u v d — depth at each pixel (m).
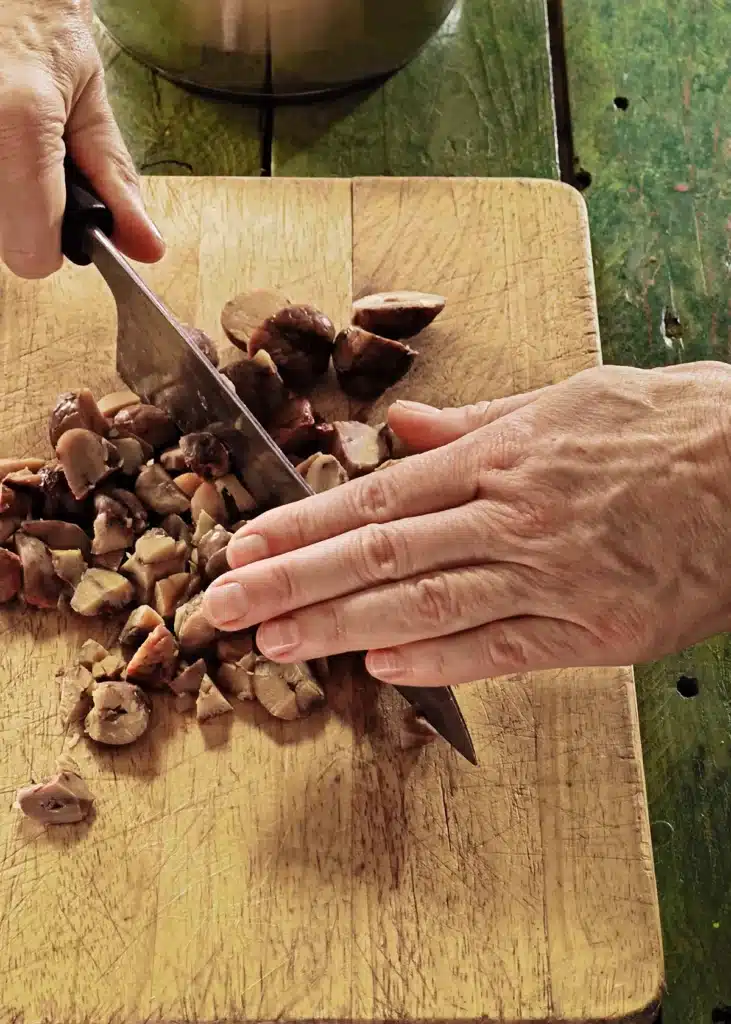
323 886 0.51
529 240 0.62
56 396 0.59
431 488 0.51
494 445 0.51
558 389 0.51
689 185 0.69
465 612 0.50
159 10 0.62
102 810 0.52
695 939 0.56
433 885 0.51
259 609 0.51
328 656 0.54
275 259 0.61
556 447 0.50
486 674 0.51
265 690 0.53
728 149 0.69
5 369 0.59
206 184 0.62
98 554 0.55
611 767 0.53
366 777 0.53
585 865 0.52
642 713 0.59
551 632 0.51
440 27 0.66
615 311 0.66
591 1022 0.50
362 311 0.59
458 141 0.68
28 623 0.55
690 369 0.51
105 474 0.55
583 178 0.69
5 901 0.51
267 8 0.61
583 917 0.51
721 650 0.60
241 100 0.68
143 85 0.68
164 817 0.52
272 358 0.58
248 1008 0.50
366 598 0.51
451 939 0.51
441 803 0.53
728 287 0.67
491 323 0.61
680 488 0.49
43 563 0.55
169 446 0.57
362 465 0.57
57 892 0.51
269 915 0.51
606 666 0.54
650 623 0.50
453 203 0.63
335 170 0.67
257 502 0.56
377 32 0.63
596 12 0.72
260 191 0.62
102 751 0.53
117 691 0.53
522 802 0.53
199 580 0.55
